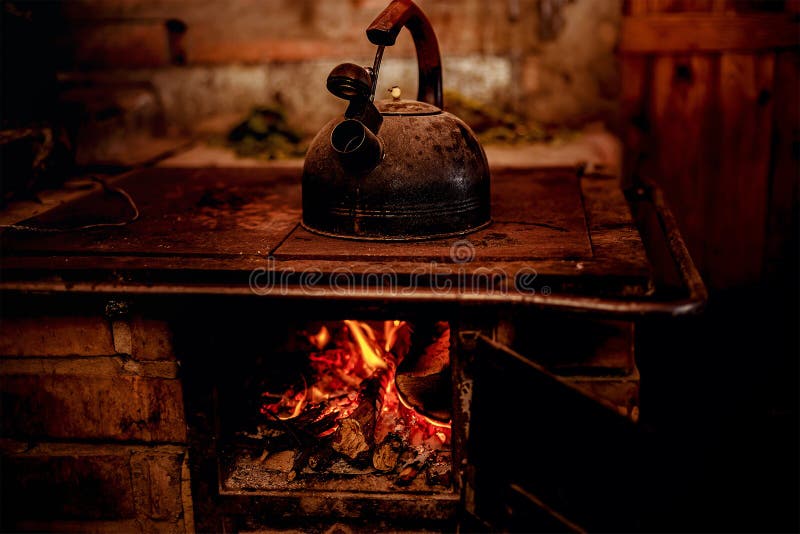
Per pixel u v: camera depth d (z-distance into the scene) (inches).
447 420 83.8
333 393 94.0
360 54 161.8
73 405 86.0
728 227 153.8
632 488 72.9
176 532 87.5
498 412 77.4
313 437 88.7
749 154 150.6
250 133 155.9
